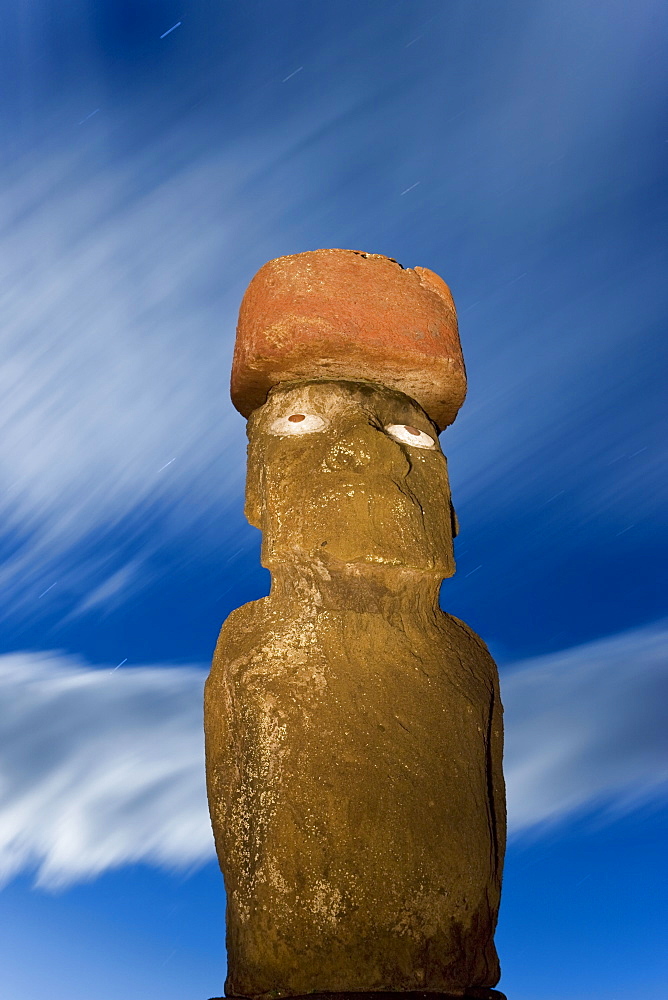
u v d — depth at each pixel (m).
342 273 4.52
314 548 4.15
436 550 4.29
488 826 3.99
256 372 4.55
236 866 3.89
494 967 3.90
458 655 4.29
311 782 3.79
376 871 3.72
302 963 3.63
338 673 4.00
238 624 4.29
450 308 4.72
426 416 4.68
